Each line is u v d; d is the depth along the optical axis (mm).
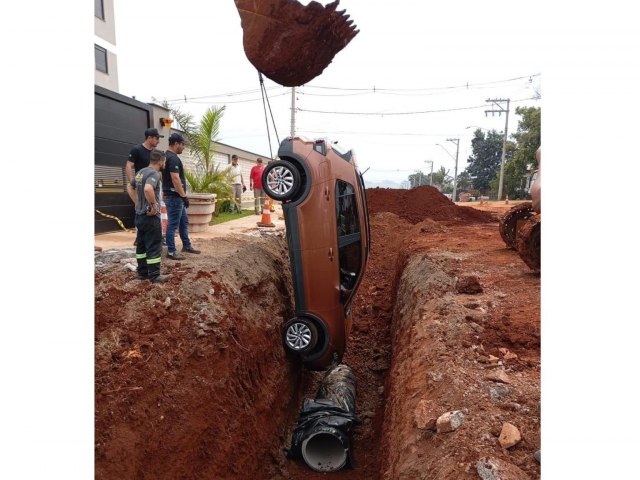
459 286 6398
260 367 6363
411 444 3707
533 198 3578
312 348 7020
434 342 4914
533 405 3551
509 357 4363
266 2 5883
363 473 5820
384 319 10484
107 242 8086
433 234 13008
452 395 3822
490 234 12633
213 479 4684
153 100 14352
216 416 4941
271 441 6086
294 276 7012
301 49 5953
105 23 20625
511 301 5859
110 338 4676
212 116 13234
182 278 5957
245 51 6055
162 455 4195
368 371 8484
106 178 9414
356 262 7652
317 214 6832
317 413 6223
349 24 6035
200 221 9953
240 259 7480
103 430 3844
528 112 44562
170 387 4598
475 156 67000
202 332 5262
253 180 16250
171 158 6793
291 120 35594
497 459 2982
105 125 9367
